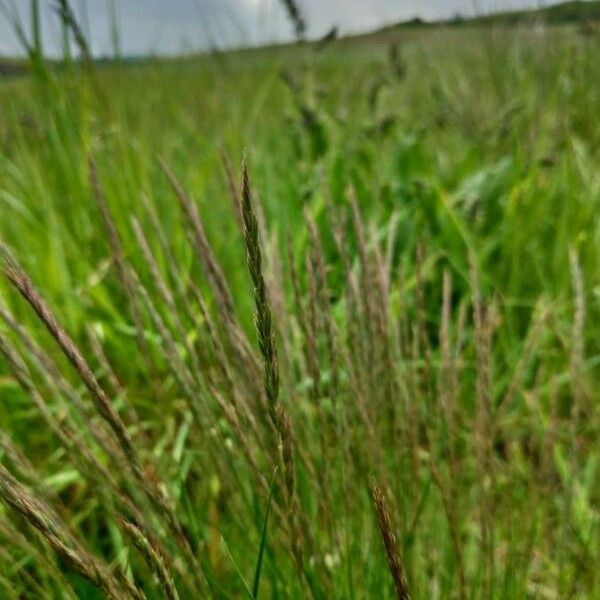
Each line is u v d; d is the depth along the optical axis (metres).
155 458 1.16
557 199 2.80
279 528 1.04
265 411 1.06
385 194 2.71
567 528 1.21
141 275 1.97
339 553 1.05
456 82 4.04
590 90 3.49
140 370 1.93
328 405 1.45
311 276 0.98
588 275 2.31
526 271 2.44
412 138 3.15
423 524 1.20
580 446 1.80
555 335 2.11
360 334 1.10
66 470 1.64
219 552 1.32
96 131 2.36
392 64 3.96
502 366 2.14
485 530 1.08
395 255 2.47
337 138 3.28
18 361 0.86
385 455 1.22
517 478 1.49
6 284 1.83
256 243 0.59
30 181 2.42
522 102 3.34
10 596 0.99
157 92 3.34
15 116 2.31
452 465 1.18
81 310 1.93
